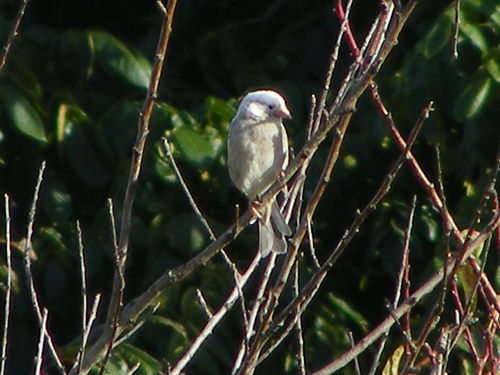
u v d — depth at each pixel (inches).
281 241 283.3
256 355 221.6
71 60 482.3
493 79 413.4
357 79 249.9
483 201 223.3
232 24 528.4
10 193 475.8
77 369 227.0
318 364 442.0
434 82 424.5
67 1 558.6
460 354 393.1
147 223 455.5
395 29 224.5
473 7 426.0
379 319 470.9
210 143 451.2
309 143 241.9
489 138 420.2
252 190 365.4
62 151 466.9
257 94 364.2
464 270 263.0
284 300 441.1
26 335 460.8
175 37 538.6
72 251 467.8
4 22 486.0
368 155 456.4
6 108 454.0
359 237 471.8
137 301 243.9
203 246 450.0
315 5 519.2
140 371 393.7
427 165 456.4
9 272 236.4
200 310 431.8
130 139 466.0
